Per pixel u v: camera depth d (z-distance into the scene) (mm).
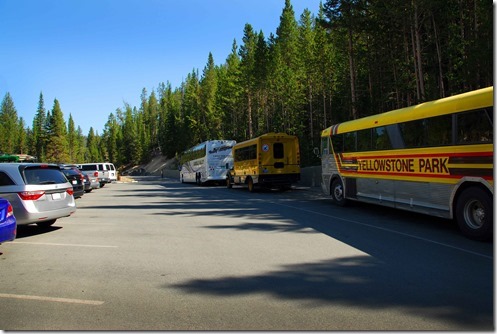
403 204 10391
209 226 10609
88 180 25969
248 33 50281
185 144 81188
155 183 42594
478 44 18297
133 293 5172
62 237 9328
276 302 4723
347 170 13438
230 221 11414
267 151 21812
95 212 14453
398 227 9766
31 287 5504
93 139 146875
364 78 35844
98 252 7664
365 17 26531
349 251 7270
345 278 5621
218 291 5180
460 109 8328
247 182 23719
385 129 11156
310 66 40719
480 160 7801
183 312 4477
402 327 3953
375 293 4957
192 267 6406
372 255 6926
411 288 5121
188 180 38250
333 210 13242
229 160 31938
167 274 6031
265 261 6684
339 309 4453
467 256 6770
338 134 14023
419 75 22578
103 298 5004
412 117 9914
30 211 9250
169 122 91562
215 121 69188
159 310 4555
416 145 9836
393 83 29312
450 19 25078
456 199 8602
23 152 105062
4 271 6387
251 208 14539
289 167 22125
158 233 9680
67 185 10445
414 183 9922
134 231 10039
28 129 122938
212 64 75938
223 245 8062
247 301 4781
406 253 7047
